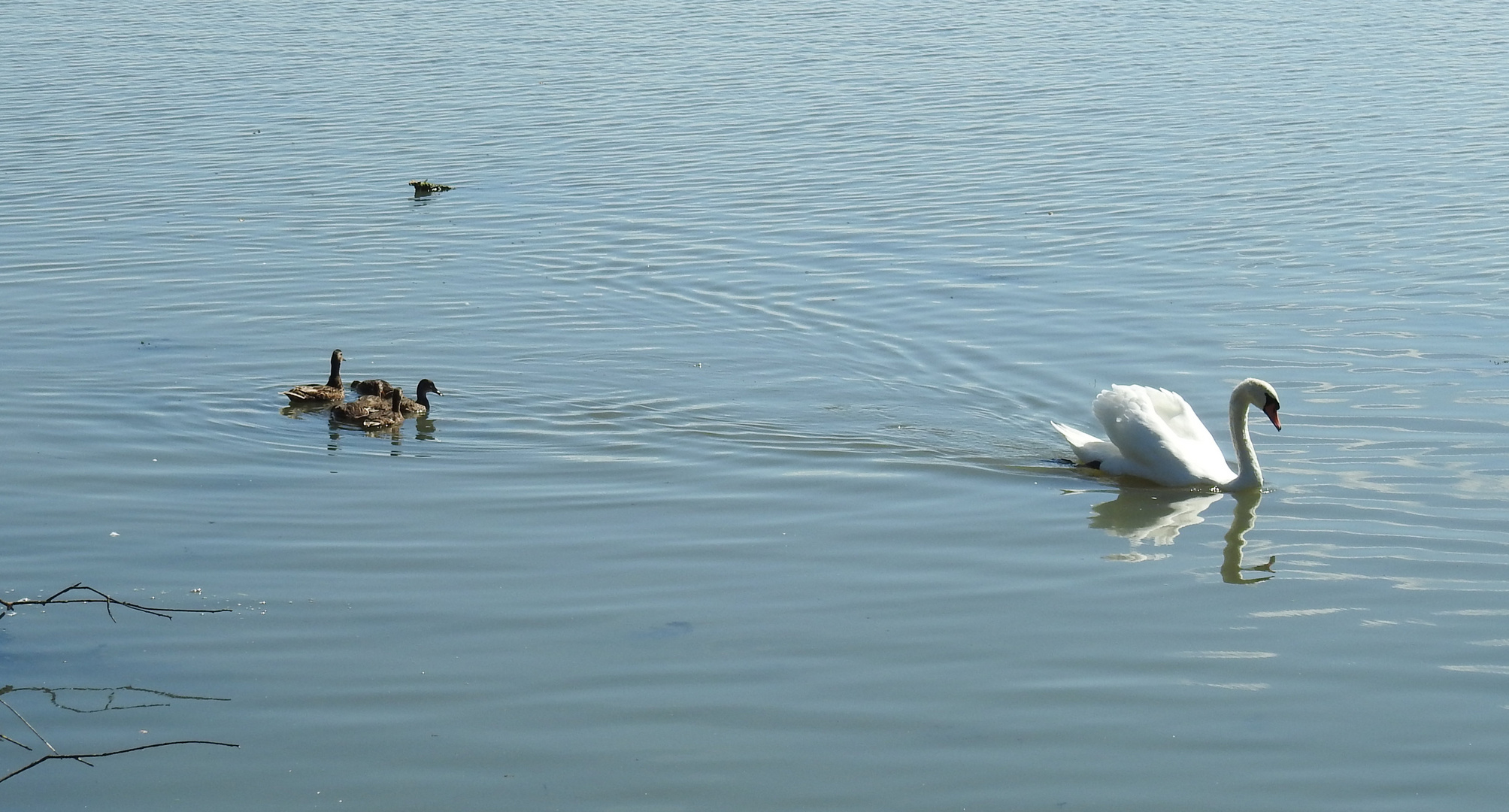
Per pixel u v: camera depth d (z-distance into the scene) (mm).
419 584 14594
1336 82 41219
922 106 39094
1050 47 48094
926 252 26625
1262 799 11125
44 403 19625
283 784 11352
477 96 41281
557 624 13797
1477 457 17547
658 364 21359
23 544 15391
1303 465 17703
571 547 15477
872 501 16797
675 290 24750
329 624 13750
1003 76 43125
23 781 11352
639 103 40062
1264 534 15867
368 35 52219
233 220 29156
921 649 13367
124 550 15289
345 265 26188
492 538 15688
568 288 24906
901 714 12305
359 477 17375
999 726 12133
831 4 57938
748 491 17031
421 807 11086
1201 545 15609
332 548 15414
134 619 13812
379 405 19156
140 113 39344
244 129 37406
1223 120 36719
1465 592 14336
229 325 23078
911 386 20500
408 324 23172
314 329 22938
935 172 32344
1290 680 12805
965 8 56500
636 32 52250
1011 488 17203
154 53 48969
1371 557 15172
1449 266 24922
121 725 12086
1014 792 11250
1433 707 12328
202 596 14273
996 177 31859
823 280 25141
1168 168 32250
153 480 17219
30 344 21953
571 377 20875
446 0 60250
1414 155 32688
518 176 32594
